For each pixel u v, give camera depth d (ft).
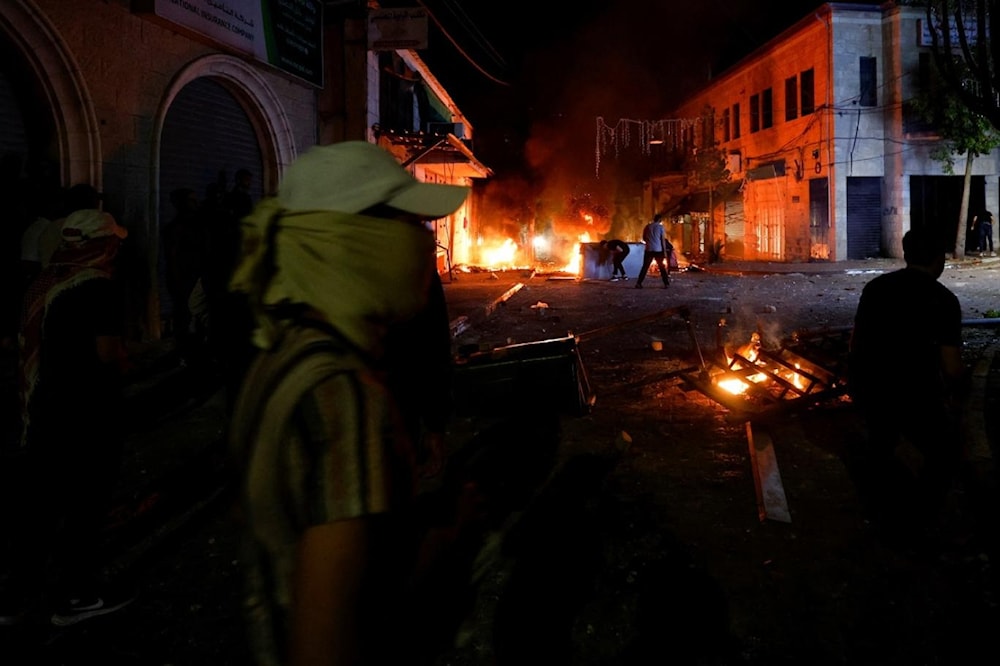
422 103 71.87
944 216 89.40
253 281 3.59
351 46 47.96
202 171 34.76
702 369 23.08
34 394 9.64
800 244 96.43
